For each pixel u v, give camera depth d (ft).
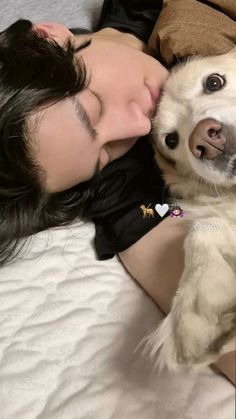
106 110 3.66
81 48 3.86
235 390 2.87
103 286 3.54
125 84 3.81
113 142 3.82
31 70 3.37
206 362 2.42
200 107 3.61
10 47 3.56
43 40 3.59
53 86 3.34
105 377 3.00
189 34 4.05
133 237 3.66
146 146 4.20
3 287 3.49
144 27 4.77
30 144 3.36
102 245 3.77
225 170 3.36
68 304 3.40
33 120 3.33
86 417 2.81
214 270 2.67
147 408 2.82
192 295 2.58
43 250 3.77
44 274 3.59
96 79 3.69
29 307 3.38
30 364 3.08
